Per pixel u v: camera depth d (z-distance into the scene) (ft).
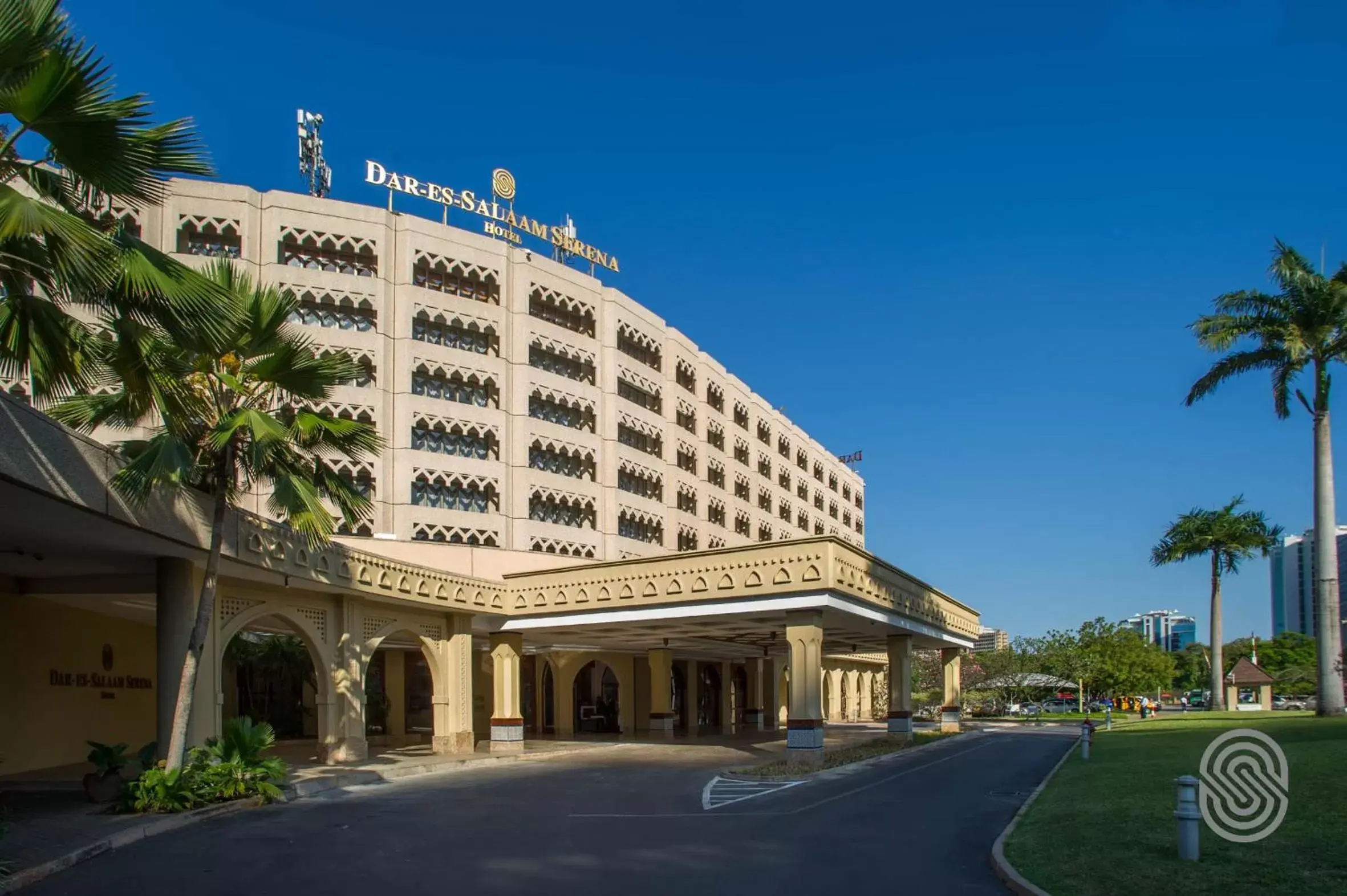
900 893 36.11
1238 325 116.88
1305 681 322.96
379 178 140.46
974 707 262.67
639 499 168.35
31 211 34.50
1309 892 30.55
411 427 135.85
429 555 129.80
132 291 41.96
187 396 57.52
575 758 107.96
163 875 40.65
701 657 176.76
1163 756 80.07
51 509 49.26
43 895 36.99
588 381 161.07
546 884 37.88
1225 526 191.52
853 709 254.68
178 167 41.29
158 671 65.67
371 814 59.72
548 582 110.83
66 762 83.92
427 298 139.44
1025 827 49.90
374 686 152.87
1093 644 249.14
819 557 89.92
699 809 62.34
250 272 127.44
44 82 35.88
